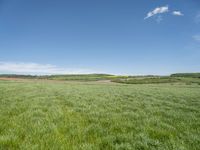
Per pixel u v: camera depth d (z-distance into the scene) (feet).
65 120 28.94
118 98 65.92
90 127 24.76
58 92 87.45
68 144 18.28
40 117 30.40
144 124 27.53
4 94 67.46
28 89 98.32
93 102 52.95
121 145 18.30
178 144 18.74
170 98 71.05
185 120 31.24
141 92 102.94
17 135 20.54
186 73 538.06
